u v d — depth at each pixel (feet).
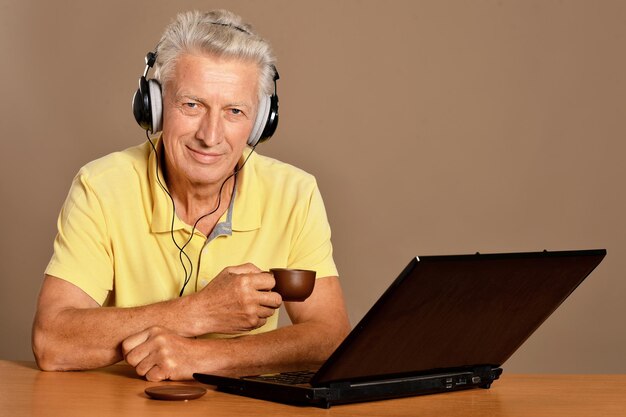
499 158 13.39
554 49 13.41
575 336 13.25
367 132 13.41
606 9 13.38
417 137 13.41
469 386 5.17
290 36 13.38
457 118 13.41
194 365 5.47
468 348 4.97
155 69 6.49
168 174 6.88
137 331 5.76
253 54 6.31
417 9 13.42
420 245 13.38
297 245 7.25
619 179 13.35
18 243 13.19
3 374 5.60
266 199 7.26
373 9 13.42
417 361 4.75
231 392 4.83
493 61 13.41
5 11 13.19
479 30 13.41
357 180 13.39
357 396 4.53
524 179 13.37
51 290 6.43
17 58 13.21
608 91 13.38
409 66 13.42
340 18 13.39
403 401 4.69
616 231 13.34
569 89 13.41
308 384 4.57
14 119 13.21
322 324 6.51
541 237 13.37
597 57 13.38
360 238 13.37
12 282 13.16
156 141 7.23
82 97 13.26
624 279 13.30
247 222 7.06
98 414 4.09
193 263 6.91
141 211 6.89
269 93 6.60
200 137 6.33
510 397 4.91
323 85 13.38
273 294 5.74
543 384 5.45
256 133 6.63
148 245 6.88
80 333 5.83
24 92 13.23
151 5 13.28
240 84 6.28
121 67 13.26
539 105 13.41
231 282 5.74
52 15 13.24
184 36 6.26
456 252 13.39
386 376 4.72
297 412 4.27
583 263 4.93
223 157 6.47
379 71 13.42
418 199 13.39
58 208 13.20
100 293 6.73
